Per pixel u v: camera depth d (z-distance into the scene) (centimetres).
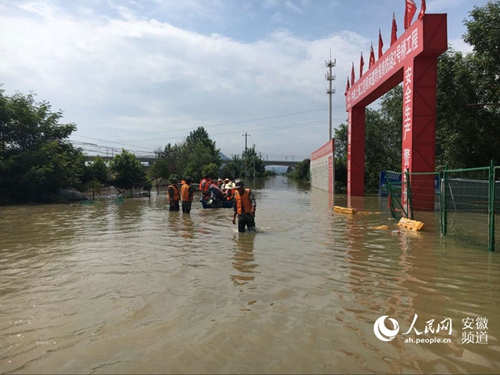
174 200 1479
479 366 285
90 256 672
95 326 364
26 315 395
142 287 484
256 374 274
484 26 1689
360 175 2534
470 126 1800
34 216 1373
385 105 3033
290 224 1084
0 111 2148
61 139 2511
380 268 569
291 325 360
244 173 7594
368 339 330
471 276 523
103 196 2455
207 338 334
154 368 285
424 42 1318
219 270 563
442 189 938
